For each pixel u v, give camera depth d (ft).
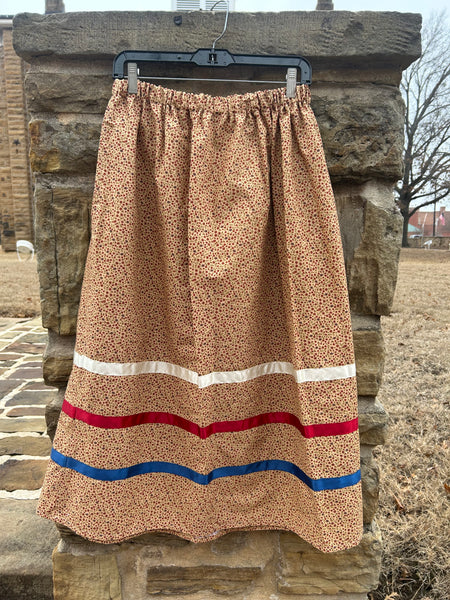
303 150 4.29
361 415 5.14
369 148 4.64
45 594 5.70
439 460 8.65
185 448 4.84
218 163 4.31
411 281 29.71
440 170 61.31
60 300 4.91
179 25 4.39
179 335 4.50
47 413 5.23
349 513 4.61
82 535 4.76
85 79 4.53
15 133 37.78
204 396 4.44
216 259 4.26
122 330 4.38
